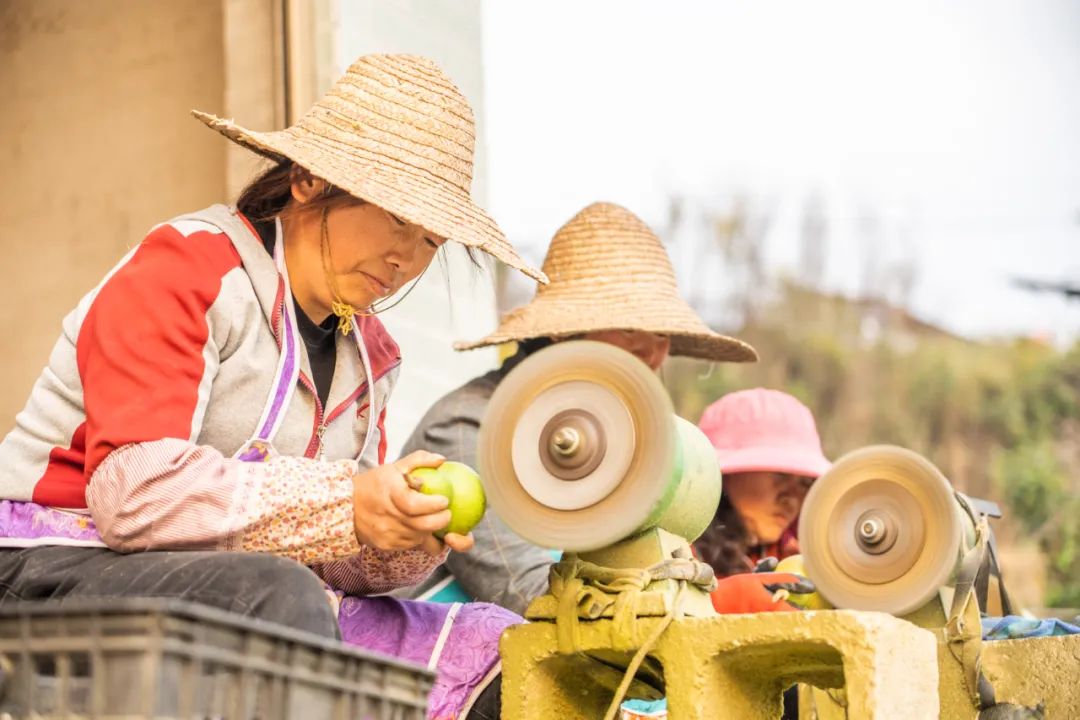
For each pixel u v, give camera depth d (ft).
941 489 7.02
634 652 6.11
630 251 10.71
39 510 6.65
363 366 7.79
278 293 7.19
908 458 7.14
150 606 4.17
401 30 12.69
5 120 14.42
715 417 11.51
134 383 6.51
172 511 6.25
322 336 7.62
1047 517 29.55
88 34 14.05
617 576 6.15
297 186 7.43
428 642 7.29
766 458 10.98
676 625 5.99
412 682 5.10
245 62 12.23
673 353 11.45
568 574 6.30
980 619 7.25
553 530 6.01
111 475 6.32
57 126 14.11
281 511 6.29
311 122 7.38
